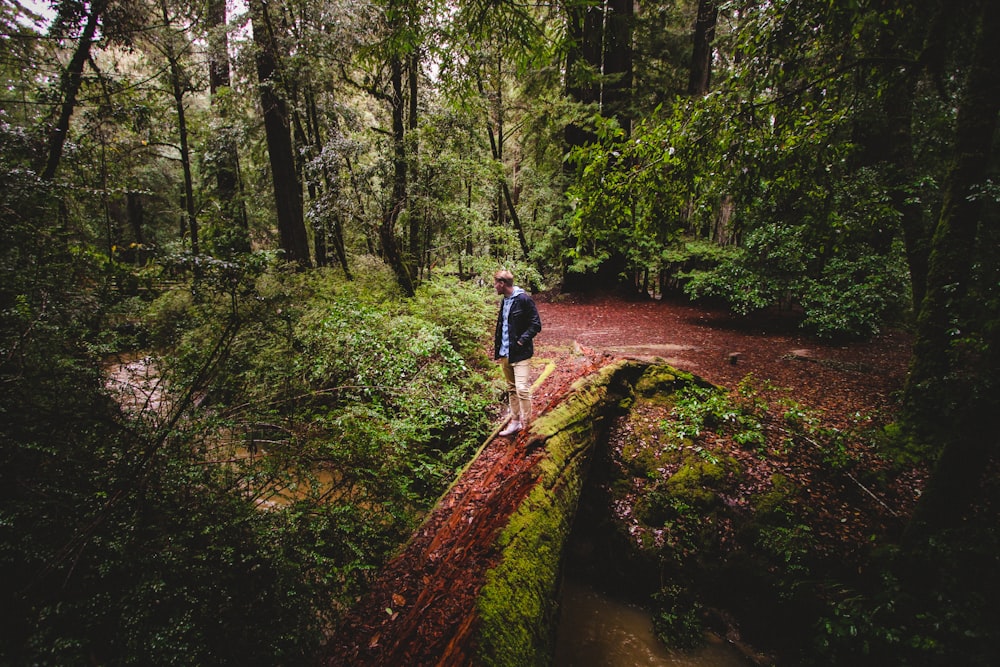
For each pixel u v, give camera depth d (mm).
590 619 4312
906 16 2869
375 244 9859
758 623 4062
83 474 2350
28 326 2490
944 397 4527
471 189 10570
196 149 12156
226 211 11172
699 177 2855
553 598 2992
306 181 10234
